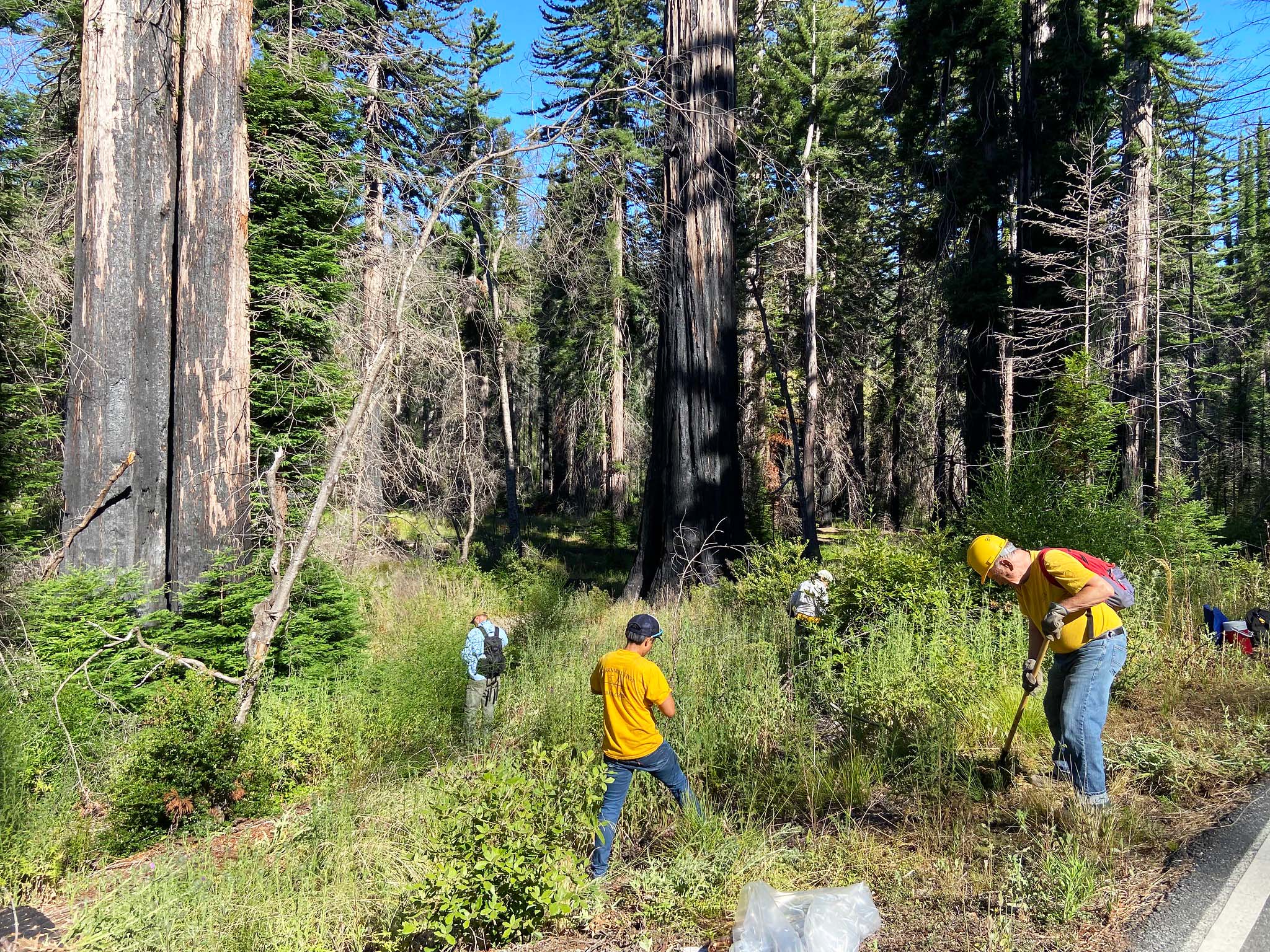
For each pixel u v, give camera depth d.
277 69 10.59
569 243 9.84
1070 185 15.30
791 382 30.95
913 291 23.45
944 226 19.17
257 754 6.31
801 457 27.27
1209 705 5.71
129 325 9.23
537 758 4.18
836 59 23.69
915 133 19.36
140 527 9.28
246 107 10.18
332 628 9.23
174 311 9.59
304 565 9.38
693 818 4.40
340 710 7.56
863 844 4.07
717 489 13.45
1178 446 23.06
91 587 8.54
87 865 5.41
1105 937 3.05
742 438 29.17
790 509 29.31
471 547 22.42
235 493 9.45
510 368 22.75
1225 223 30.53
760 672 6.74
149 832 5.74
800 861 4.00
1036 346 15.30
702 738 5.56
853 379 30.62
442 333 9.97
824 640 7.33
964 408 20.58
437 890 3.57
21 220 10.97
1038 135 17.50
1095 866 3.47
